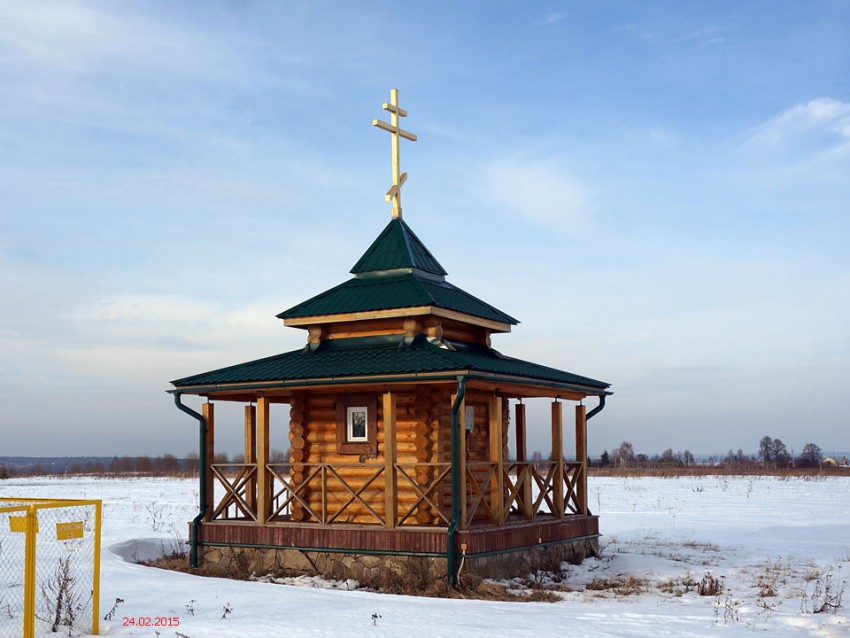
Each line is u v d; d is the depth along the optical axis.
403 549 15.41
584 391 19.00
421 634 10.60
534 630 10.99
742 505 34.28
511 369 16.36
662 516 29.77
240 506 17.58
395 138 19.44
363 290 17.88
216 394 17.89
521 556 16.64
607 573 17.47
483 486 15.87
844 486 46.78
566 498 18.86
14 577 14.88
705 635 11.21
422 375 15.16
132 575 15.44
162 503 35.84
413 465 15.97
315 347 17.66
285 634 10.55
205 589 14.07
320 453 17.38
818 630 12.11
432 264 19.16
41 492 44.22
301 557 16.44
